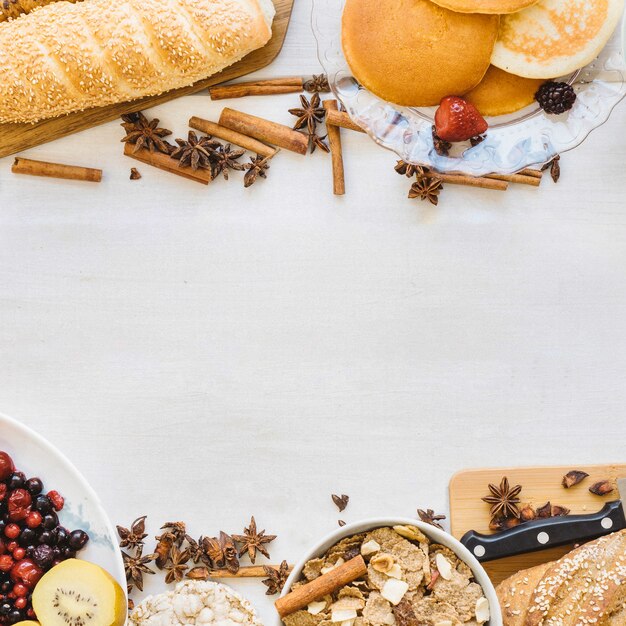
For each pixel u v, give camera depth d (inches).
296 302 50.9
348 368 50.8
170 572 50.0
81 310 50.9
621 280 50.9
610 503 49.3
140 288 50.9
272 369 50.8
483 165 49.3
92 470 50.6
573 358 50.9
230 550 49.9
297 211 50.9
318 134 50.8
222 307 50.9
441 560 48.0
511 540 49.1
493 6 47.1
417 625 47.5
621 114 50.8
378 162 50.8
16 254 50.8
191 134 50.3
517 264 50.9
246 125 50.4
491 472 50.3
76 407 50.8
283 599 47.3
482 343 50.9
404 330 50.9
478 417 50.8
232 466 50.6
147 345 50.9
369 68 48.5
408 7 48.0
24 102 49.3
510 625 48.3
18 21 49.0
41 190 50.8
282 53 50.5
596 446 50.7
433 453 50.7
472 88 48.6
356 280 50.9
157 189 50.9
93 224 50.9
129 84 49.3
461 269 50.9
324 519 50.5
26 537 48.8
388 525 48.1
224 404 50.8
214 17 48.7
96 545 49.3
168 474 50.6
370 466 50.6
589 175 50.8
